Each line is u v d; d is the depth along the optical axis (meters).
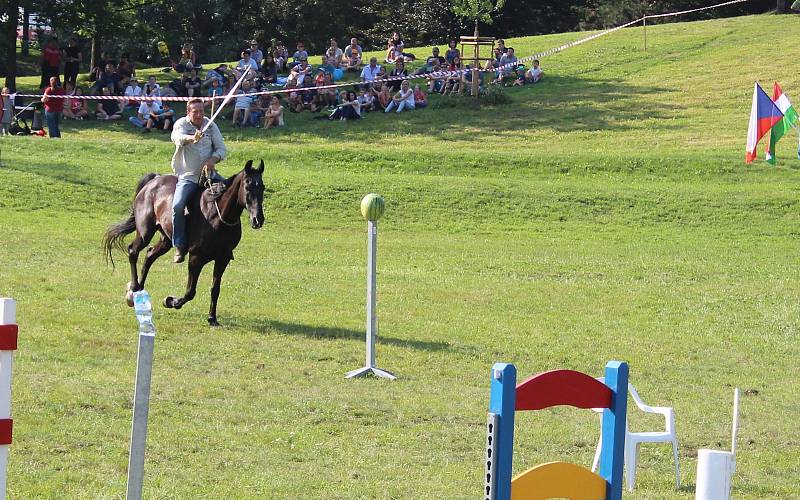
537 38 54.50
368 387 12.16
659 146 35.25
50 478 8.35
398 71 41.31
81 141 30.70
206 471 8.88
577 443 10.59
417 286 18.16
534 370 13.51
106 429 9.77
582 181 29.58
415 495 8.61
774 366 14.50
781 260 21.94
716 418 11.90
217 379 12.01
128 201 24.95
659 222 25.62
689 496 9.16
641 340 15.44
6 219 22.31
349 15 65.19
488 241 23.17
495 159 31.17
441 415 11.24
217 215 14.18
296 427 10.44
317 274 18.75
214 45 62.66
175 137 14.31
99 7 44.72
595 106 41.09
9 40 42.72
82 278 17.02
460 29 63.03
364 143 35.91
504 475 5.20
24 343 12.75
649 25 57.47
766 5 64.75
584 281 19.30
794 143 35.09
